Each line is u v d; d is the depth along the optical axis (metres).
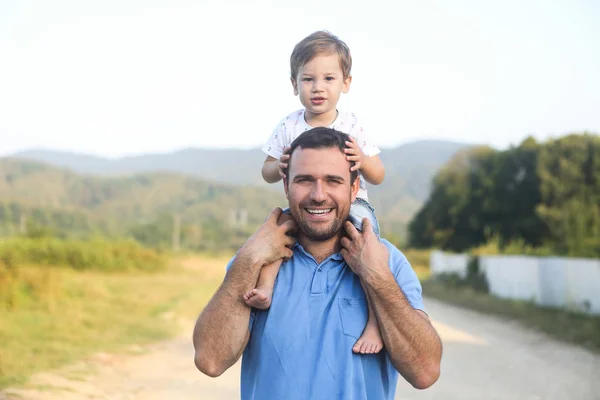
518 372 10.66
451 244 45.66
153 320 14.60
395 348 3.14
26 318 12.59
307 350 3.16
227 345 3.20
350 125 4.49
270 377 3.15
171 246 77.06
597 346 13.73
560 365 11.49
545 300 21.78
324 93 4.40
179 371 9.55
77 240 32.78
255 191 150.62
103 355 10.34
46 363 9.28
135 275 31.02
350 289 3.28
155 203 141.00
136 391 8.21
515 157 41.28
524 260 23.89
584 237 24.80
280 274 3.33
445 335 15.27
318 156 3.26
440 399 8.48
